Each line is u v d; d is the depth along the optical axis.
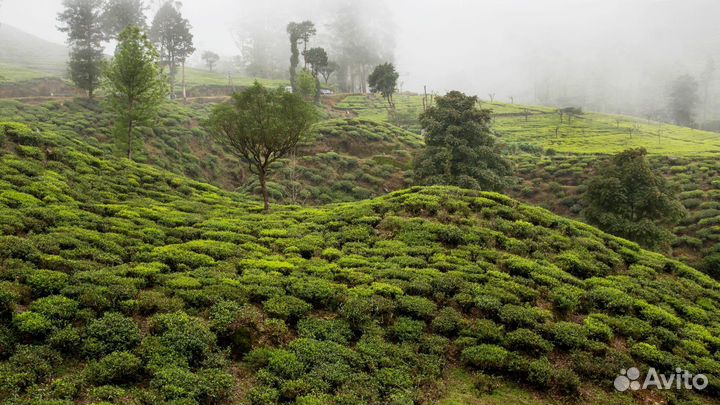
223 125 28.75
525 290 19.16
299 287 17.81
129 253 19.39
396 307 17.31
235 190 50.03
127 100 41.06
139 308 14.97
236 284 17.42
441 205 27.83
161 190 32.44
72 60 65.00
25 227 18.86
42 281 14.73
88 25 69.25
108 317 13.80
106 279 15.80
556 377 14.37
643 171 36.94
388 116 96.56
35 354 11.83
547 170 62.75
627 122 107.00
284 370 13.23
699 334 18.28
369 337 15.51
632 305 19.59
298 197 47.41
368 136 63.50
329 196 48.72
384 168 56.22
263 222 27.03
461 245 23.30
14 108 52.06
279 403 12.21
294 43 93.69
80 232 19.67
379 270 20.14
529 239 24.47
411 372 14.12
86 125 52.06
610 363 15.47
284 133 28.64
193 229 24.02
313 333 15.31
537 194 57.94
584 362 15.37
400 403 12.27
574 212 51.72
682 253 41.81
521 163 66.69
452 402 13.28
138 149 47.12
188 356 13.12
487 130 46.47
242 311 15.52
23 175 24.48
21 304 13.95
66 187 25.25
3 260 15.50
